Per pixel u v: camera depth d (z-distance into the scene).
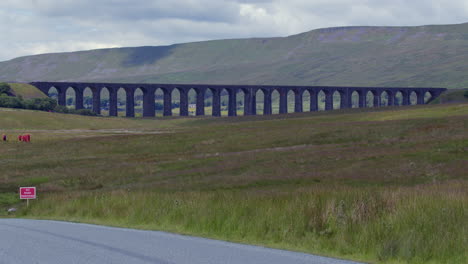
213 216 19.64
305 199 21.66
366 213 17.80
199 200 23.55
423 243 14.45
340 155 56.41
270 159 57.47
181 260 11.66
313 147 66.75
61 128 134.12
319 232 17.11
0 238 15.54
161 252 12.84
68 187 48.50
